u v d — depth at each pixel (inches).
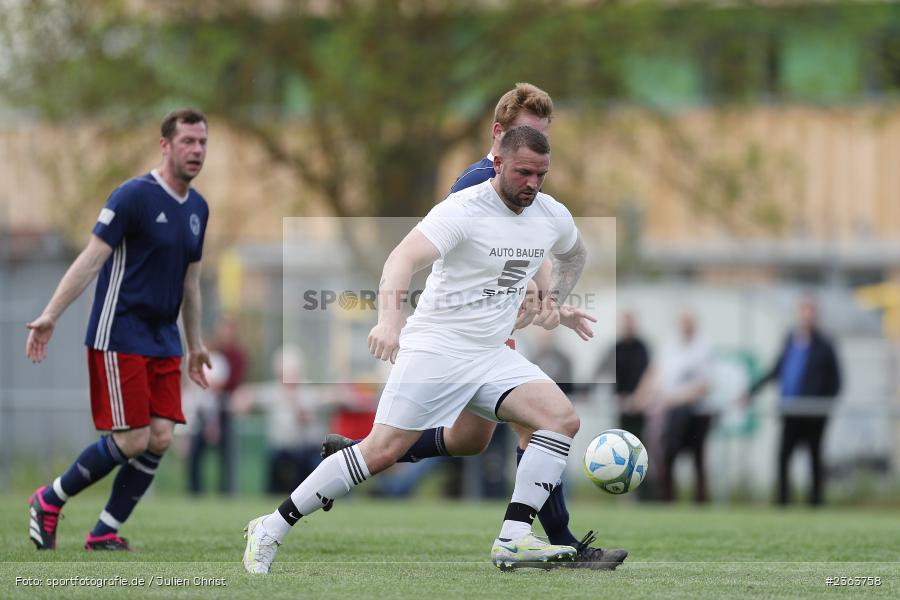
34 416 2169.0
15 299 2325.3
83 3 2738.7
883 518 1599.4
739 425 2036.2
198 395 2055.9
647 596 703.1
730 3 2773.1
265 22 2741.1
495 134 885.8
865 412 1964.8
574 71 2753.4
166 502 1834.4
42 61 2731.3
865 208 3112.7
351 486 808.3
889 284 3075.8
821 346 1963.6
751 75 2839.6
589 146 2797.7
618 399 2038.6
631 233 2790.4
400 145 2689.5
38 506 991.6
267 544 807.7
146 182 970.7
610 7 2674.7
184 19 2778.1
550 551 818.8
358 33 2645.2
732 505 2028.8
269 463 2065.7
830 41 2787.9
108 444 978.1
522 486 821.9
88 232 2765.7
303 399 2033.7
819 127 3100.4
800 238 3129.9
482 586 740.0
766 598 704.4
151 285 972.6
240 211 2861.7
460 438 859.4
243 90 2768.2
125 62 2768.2
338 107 2640.3
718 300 2309.3
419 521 1386.6
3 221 2657.5
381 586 737.6
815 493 1950.1
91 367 979.3
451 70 2691.9
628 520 1449.3
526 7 2667.3
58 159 2753.4
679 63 2854.3
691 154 2822.3
